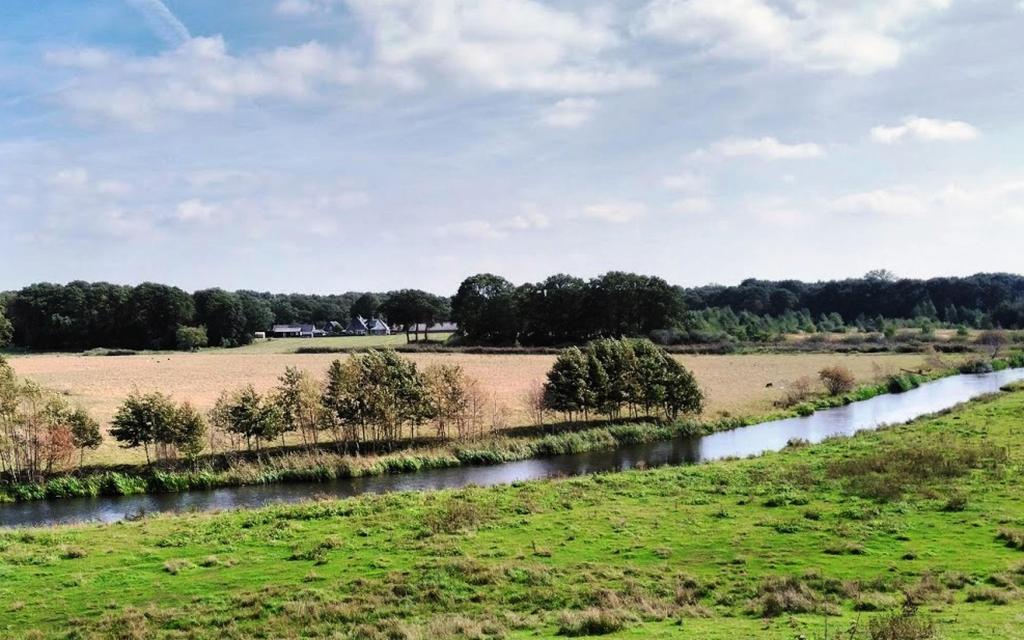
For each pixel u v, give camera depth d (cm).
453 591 2288
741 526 2950
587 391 6756
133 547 2931
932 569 2314
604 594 2192
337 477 5069
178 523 3406
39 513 4222
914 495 3322
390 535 2988
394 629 1944
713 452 5825
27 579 2522
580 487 3897
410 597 2248
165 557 2772
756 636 1694
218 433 5800
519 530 3003
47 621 2145
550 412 7144
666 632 1802
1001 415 5647
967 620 1741
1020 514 2928
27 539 3144
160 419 5125
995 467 3791
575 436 6138
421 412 6034
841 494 3441
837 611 1953
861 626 1769
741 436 6481
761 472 4084
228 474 4931
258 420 5456
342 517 3356
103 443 5738
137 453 5497
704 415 7275
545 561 2562
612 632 1844
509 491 3841
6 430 4812
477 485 4562
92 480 4734
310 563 2636
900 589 2138
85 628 2064
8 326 8738
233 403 5706
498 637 1842
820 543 2653
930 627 1616
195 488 4822
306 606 2170
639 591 2214
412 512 3381
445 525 3089
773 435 6419
